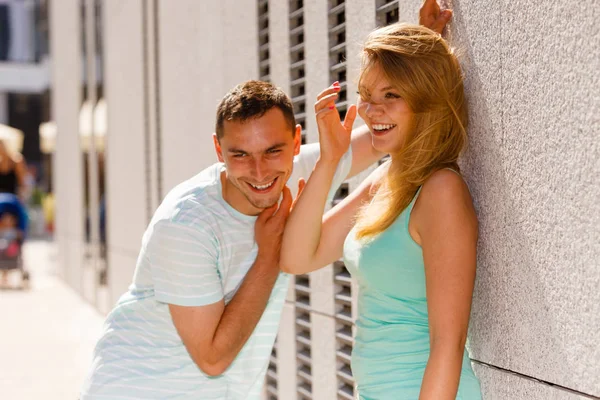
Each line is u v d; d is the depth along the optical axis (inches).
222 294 81.6
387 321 74.9
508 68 75.4
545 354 71.0
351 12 116.1
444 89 75.1
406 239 73.4
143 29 254.8
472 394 74.5
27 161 1147.9
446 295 69.3
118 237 303.4
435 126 75.1
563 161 67.3
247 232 83.7
